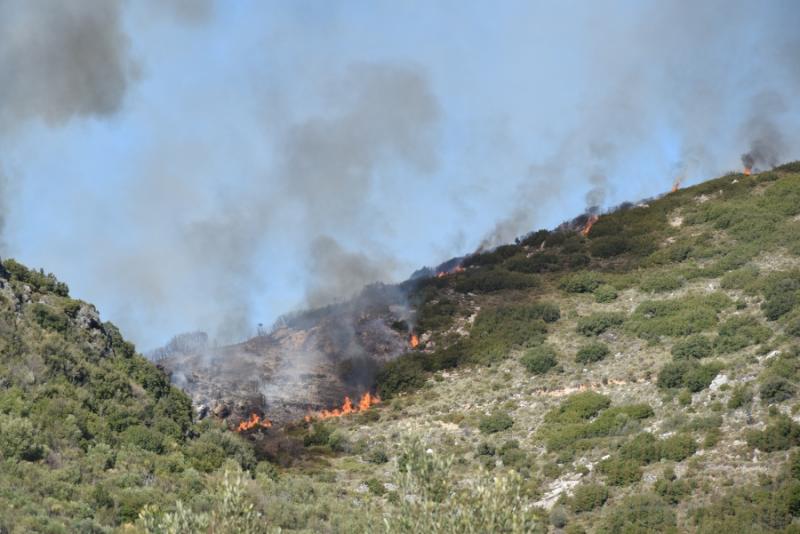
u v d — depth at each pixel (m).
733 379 140.88
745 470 120.31
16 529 84.38
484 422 154.25
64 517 90.88
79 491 98.50
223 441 132.25
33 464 101.19
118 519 97.25
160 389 137.88
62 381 121.50
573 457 137.12
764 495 113.75
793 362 136.88
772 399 131.25
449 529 65.94
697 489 119.88
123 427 121.56
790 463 116.75
